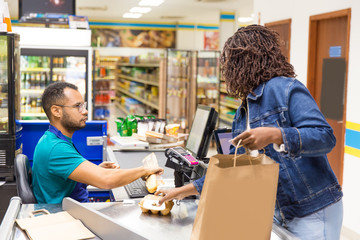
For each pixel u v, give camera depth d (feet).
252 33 5.21
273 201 4.29
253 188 4.13
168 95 30.99
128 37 56.59
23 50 18.44
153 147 10.62
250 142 4.26
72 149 6.96
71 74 20.42
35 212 6.02
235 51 5.23
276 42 5.28
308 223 5.15
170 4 40.37
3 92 11.66
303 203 5.11
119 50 56.59
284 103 4.86
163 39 57.31
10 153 11.23
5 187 11.08
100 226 5.13
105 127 10.62
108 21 55.72
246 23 55.93
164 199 5.37
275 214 5.42
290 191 5.13
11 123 11.27
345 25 15.65
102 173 6.61
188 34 56.54
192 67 30.78
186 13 47.70
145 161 7.58
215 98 31.14
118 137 11.04
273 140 4.28
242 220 4.16
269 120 4.99
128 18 55.42
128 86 46.73
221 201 4.03
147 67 39.37
